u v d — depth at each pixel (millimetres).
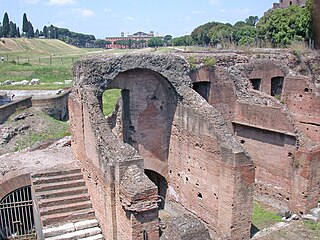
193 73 18000
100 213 14664
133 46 169500
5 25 131125
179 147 17688
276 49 24625
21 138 31281
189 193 17312
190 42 81375
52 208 15039
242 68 20219
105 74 15844
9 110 33781
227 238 14703
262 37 42250
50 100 37969
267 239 15148
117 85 17000
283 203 18609
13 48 115188
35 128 33250
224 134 14812
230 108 19734
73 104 17203
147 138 18172
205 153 15797
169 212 18844
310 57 23906
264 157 19250
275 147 18625
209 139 15406
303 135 17484
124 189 12180
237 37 56875
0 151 28781
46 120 35156
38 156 20188
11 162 19250
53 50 128875
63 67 64750
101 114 14758
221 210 15070
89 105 14938
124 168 12758
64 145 23219
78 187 16281
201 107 15906
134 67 16312
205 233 10148
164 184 19219
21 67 64438
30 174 16984
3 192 17062
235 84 19672
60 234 14320
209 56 18906
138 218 12008
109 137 13922
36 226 16703
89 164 15492
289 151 17984
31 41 133500
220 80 19031
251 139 19719
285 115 17734
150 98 17891
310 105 21609
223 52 21125
